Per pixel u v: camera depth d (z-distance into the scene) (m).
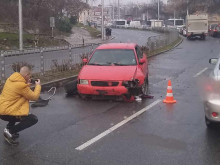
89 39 44.81
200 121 7.65
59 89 11.76
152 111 8.57
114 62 10.52
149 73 15.77
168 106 9.12
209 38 46.25
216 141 6.32
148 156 5.61
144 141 6.32
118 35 54.12
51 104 9.44
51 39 37.31
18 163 5.35
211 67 17.70
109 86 9.41
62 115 8.25
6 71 12.15
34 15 42.88
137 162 5.37
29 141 6.36
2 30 35.72
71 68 14.98
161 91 11.30
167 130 6.99
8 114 5.88
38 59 13.30
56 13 47.44
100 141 6.33
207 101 6.48
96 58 10.77
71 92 10.55
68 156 5.62
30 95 5.93
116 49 11.05
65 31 46.91
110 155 5.66
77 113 8.42
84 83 9.59
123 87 9.35
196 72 15.98
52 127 7.24
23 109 5.95
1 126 7.38
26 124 6.16
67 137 6.57
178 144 6.16
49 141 6.35
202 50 28.59
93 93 9.52
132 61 10.55
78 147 6.03
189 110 8.67
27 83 6.00
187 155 5.65
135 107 8.99
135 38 46.19
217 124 6.91
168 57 23.31
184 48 30.89
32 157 5.59
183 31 50.94
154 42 27.34
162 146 6.07
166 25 69.25
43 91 11.29
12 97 5.88
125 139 6.44
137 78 9.70
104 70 9.90
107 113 8.38
